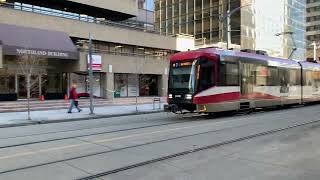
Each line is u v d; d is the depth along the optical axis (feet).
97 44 114.11
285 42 208.44
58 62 104.63
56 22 100.68
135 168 26.99
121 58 112.27
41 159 30.48
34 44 89.92
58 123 63.00
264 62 76.33
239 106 68.33
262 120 58.54
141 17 140.56
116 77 119.65
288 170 26.07
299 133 43.50
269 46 190.08
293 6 219.41
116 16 131.34
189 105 61.87
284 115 67.51
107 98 108.27
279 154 31.50
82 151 33.58
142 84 128.26
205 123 55.01
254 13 176.55
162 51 134.82
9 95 93.86
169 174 25.18
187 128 48.93
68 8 117.70
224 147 34.78
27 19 94.02
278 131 45.16
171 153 32.01
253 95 72.23
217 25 173.17
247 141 38.01
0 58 81.71
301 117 63.00
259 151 32.83
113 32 116.16
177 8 192.95
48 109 86.79
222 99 64.49
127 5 126.62
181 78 63.21
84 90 110.63
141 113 82.07
